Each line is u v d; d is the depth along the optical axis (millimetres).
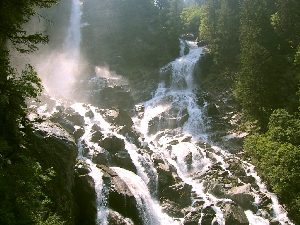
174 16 68062
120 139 30422
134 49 59906
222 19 55156
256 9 45406
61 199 20578
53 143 21766
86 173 24500
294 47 42719
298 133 29594
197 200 27109
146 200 25703
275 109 35312
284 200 27562
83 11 66500
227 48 53500
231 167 31938
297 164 26812
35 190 15398
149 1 71000
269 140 30656
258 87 37344
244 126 39656
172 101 46875
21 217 14094
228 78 50000
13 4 15062
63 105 40969
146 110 46031
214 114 43250
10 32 15727
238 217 25328
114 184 24156
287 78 38531
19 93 15828
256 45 38719
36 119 22703
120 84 52312
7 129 17906
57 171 21062
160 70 55125
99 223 22359
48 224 16250
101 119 38312
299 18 44469
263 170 29766
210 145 37125
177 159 33500
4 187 13648
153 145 36344
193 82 53094
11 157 16984
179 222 25359
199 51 59438
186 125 41781
